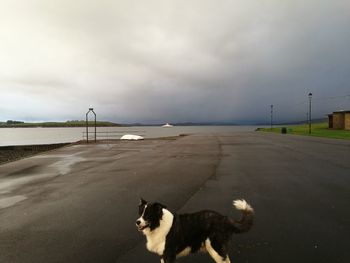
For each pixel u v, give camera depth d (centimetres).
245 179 1307
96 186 1239
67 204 974
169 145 3425
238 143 3444
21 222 809
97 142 4225
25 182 1389
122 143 3969
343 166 1636
